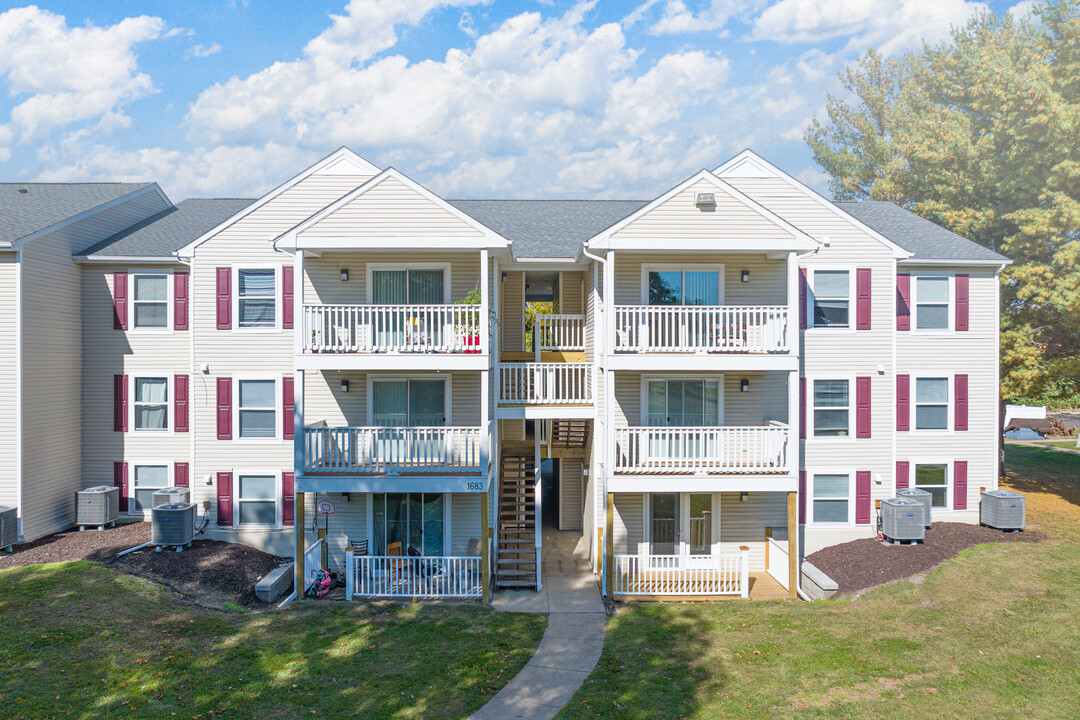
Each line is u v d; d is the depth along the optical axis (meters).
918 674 11.28
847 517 18.28
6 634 11.93
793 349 15.38
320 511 16.45
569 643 12.85
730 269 17.16
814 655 12.09
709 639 12.94
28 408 16.66
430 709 10.40
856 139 40.19
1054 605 13.52
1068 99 24.47
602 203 23.66
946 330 18.86
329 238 14.99
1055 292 22.34
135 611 13.26
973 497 19.06
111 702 10.14
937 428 18.92
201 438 17.97
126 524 18.78
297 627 13.27
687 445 16.89
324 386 17.11
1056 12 24.83
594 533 17.33
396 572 16.39
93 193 20.55
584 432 19.47
